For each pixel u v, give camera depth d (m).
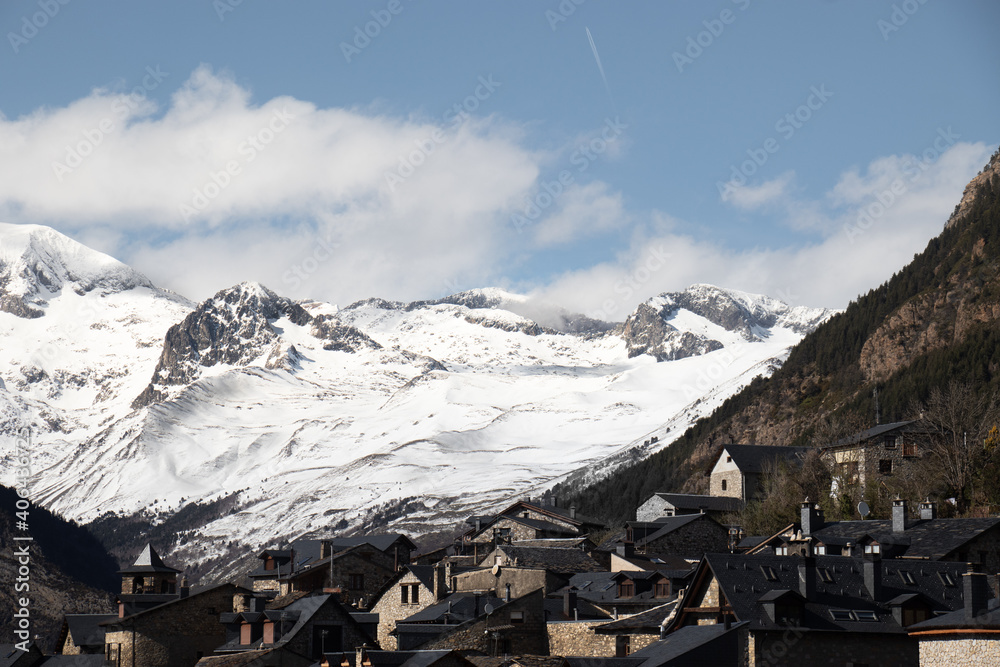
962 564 73.75
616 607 88.19
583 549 124.94
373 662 74.50
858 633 64.44
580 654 80.38
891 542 82.19
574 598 87.81
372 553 131.00
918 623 62.69
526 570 97.38
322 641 87.25
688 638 66.56
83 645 117.81
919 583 71.12
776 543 101.19
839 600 68.00
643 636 75.88
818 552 84.56
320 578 125.31
